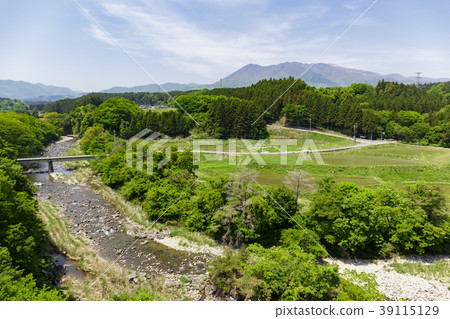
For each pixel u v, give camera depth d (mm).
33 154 70875
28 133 67812
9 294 14258
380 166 52781
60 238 28438
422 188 29578
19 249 18891
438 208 28297
